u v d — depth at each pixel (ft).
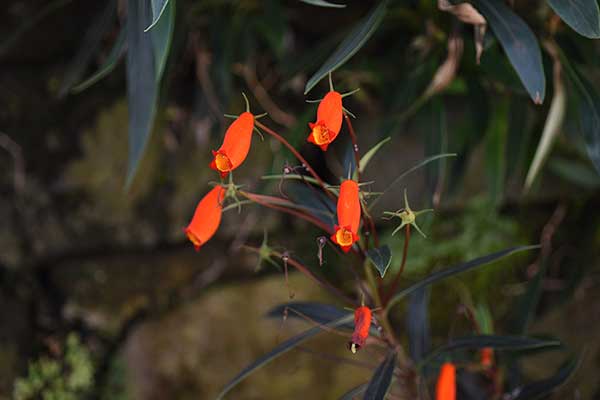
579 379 4.08
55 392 4.07
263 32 3.95
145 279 4.15
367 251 3.08
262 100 4.15
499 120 3.84
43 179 3.99
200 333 4.12
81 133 4.01
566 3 3.20
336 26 4.26
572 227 4.56
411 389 3.40
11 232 3.97
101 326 4.13
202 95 3.95
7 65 3.97
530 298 3.59
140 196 4.05
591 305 4.25
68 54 4.02
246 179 4.11
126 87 4.06
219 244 4.21
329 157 4.20
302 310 3.33
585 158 4.29
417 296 3.52
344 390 4.03
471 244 4.29
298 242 4.26
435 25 3.74
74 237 4.02
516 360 3.57
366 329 2.98
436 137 3.71
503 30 3.33
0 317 3.99
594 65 3.72
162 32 3.28
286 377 4.05
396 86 3.91
